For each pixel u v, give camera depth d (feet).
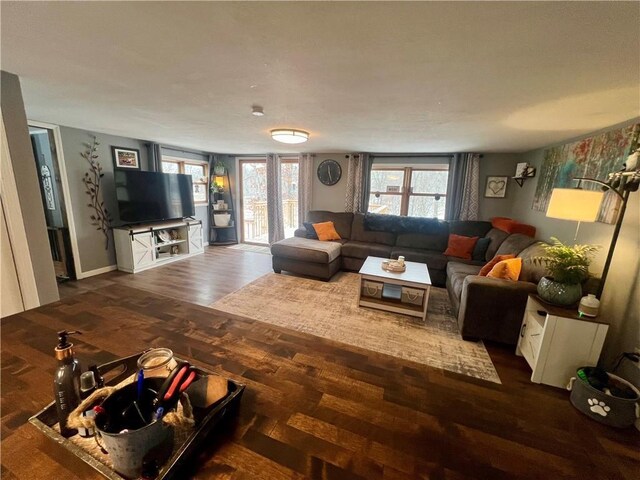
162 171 16.15
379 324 9.13
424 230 14.84
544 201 11.16
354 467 1.88
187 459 1.87
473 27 3.62
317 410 2.36
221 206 19.97
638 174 5.41
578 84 5.27
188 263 15.67
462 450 2.09
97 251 13.33
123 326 3.56
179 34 4.04
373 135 11.08
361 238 15.92
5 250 6.41
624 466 2.18
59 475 1.78
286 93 6.42
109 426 1.87
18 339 3.22
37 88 6.53
